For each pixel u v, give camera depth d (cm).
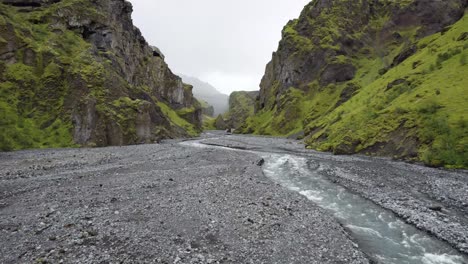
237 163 4638
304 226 2000
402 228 2052
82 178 3303
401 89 6706
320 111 13988
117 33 12406
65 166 4084
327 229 1975
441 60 6906
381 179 3450
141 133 8731
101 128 7462
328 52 16725
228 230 1867
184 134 13262
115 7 13038
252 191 2816
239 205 2362
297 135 12288
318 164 4722
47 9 9638
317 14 19475
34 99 7300
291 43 19200
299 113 15800
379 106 6731
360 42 17125
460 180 3241
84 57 8812
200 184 3019
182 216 2086
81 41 9781
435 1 15912
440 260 1588
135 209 2206
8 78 7138
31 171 3650
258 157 5359
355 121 6762
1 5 8612
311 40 18288
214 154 5619
